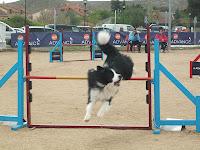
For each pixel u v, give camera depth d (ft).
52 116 35.58
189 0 246.68
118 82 29.01
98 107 38.42
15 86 52.24
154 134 29.89
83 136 29.30
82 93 47.11
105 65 30.04
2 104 40.63
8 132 30.37
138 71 67.41
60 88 50.83
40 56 104.78
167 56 105.40
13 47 126.41
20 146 26.86
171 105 40.27
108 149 26.22
